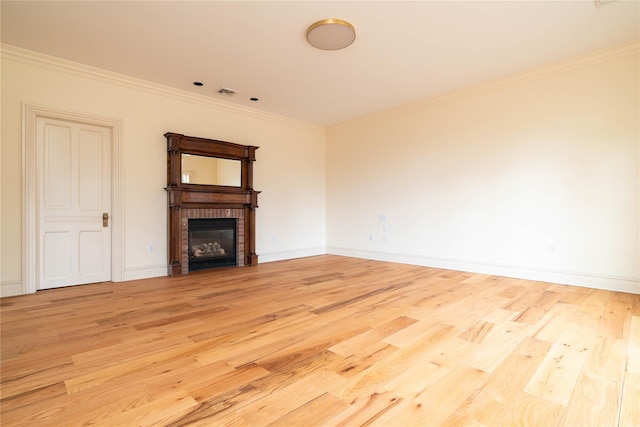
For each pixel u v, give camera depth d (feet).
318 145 21.94
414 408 5.02
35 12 9.15
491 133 14.67
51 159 12.30
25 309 9.85
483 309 9.80
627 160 11.46
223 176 16.60
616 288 11.71
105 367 6.30
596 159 12.06
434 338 7.66
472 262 15.44
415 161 17.53
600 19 9.70
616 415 4.81
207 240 16.58
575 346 7.17
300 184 20.77
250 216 17.62
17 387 5.57
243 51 11.50
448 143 16.16
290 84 14.60
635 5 8.99
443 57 12.09
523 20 9.70
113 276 13.57
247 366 6.36
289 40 10.75
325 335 7.89
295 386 5.64
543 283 13.05
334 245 21.86
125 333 7.99
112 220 13.57
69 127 12.67
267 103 17.25
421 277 14.44
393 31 10.23
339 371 6.15
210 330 8.20
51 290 12.09
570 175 12.63
